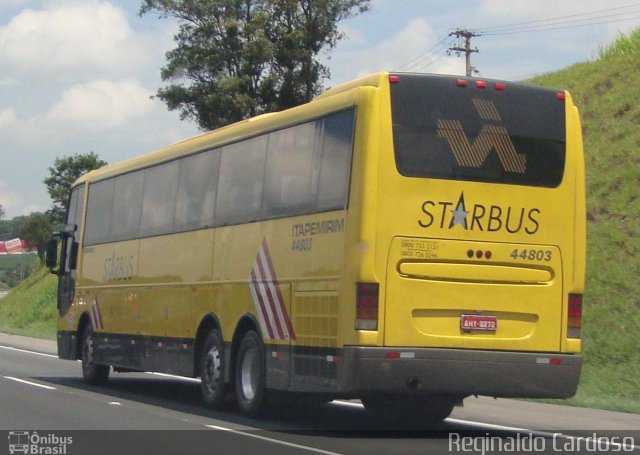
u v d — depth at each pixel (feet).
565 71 114.93
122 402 57.06
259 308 48.67
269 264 47.93
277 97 168.25
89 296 70.33
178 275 57.57
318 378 43.14
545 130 43.70
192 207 56.70
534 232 43.09
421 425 48.24
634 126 91.91
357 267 40.98
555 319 43.24
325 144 44.29
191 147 57.67
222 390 52.13
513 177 42.91
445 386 41.50
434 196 41.78
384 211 41.24
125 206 65.92
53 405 54.90
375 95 41.73
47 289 168.86
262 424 47.26
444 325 41.70
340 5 170.60
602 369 66.13
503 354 42.14
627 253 77.05
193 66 167.32
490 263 42.34
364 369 40.55
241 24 166.61
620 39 112.47
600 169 88.58
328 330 42.60
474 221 42.24
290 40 166.09
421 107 42.16
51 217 265.34
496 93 43.27
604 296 73.51
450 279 41.81
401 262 41.27
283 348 46.24
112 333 66.28
